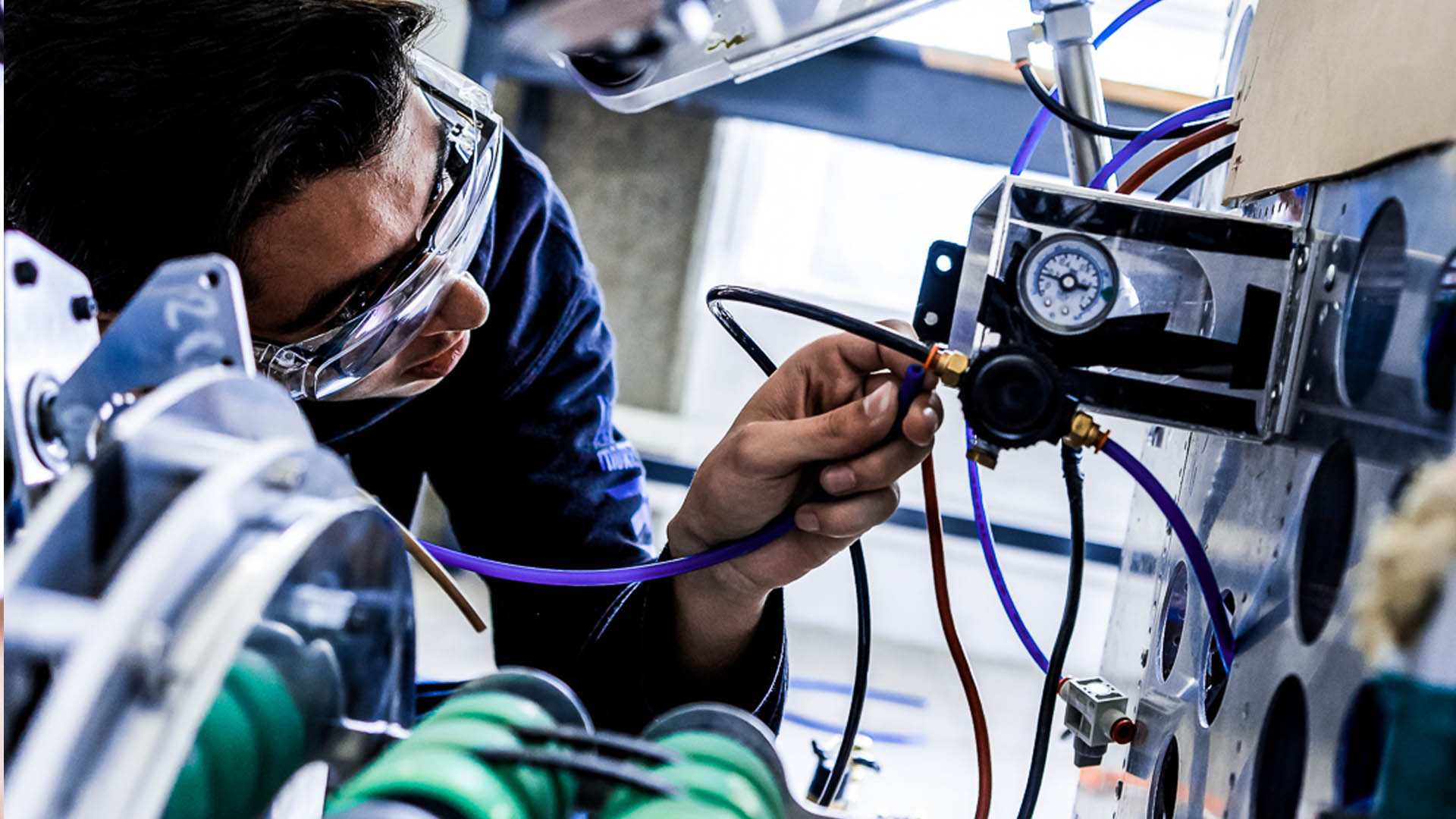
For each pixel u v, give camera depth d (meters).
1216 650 0.61
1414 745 0.34
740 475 0.69
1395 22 0.44
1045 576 3.51
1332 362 0.48
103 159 0.62
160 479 0.34
